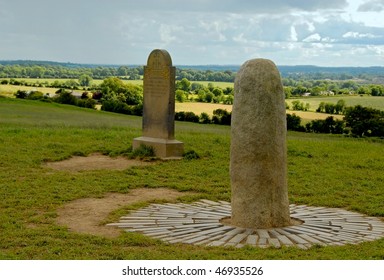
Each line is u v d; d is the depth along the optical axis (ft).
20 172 48.49
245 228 31.83
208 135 75.15
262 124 31.68
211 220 33.78
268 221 31.96
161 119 59.57
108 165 54.44
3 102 161.48
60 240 29.63
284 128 32.65
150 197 41.78
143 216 35.06
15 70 393.50
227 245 28.71
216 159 57.67
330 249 28.04
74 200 40.09
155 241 29.37
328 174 50.93
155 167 53.36
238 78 32.58
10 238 29.99
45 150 59.06
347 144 71.26
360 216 36.11
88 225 33.42
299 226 32.65
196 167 53.67
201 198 41.32
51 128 79.41
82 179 46.73
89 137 69.05
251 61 32.55
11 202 38.34
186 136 72.02
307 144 69.10
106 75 399.65
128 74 399.03
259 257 26.53
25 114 123.85
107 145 63.77
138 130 82.48
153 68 60.13
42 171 49.47
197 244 28.94
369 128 115.34
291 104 190.80
